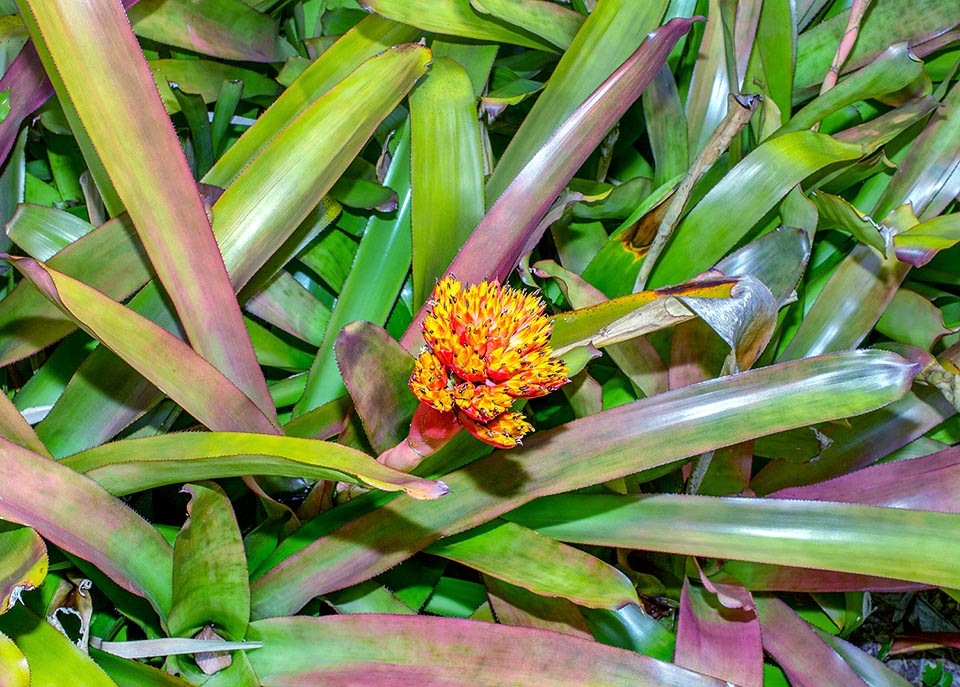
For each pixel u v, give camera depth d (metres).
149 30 0.76
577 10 0.79
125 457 0.49
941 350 0.81
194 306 0.55
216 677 0.52
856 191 0.89
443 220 0.67
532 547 0.56
